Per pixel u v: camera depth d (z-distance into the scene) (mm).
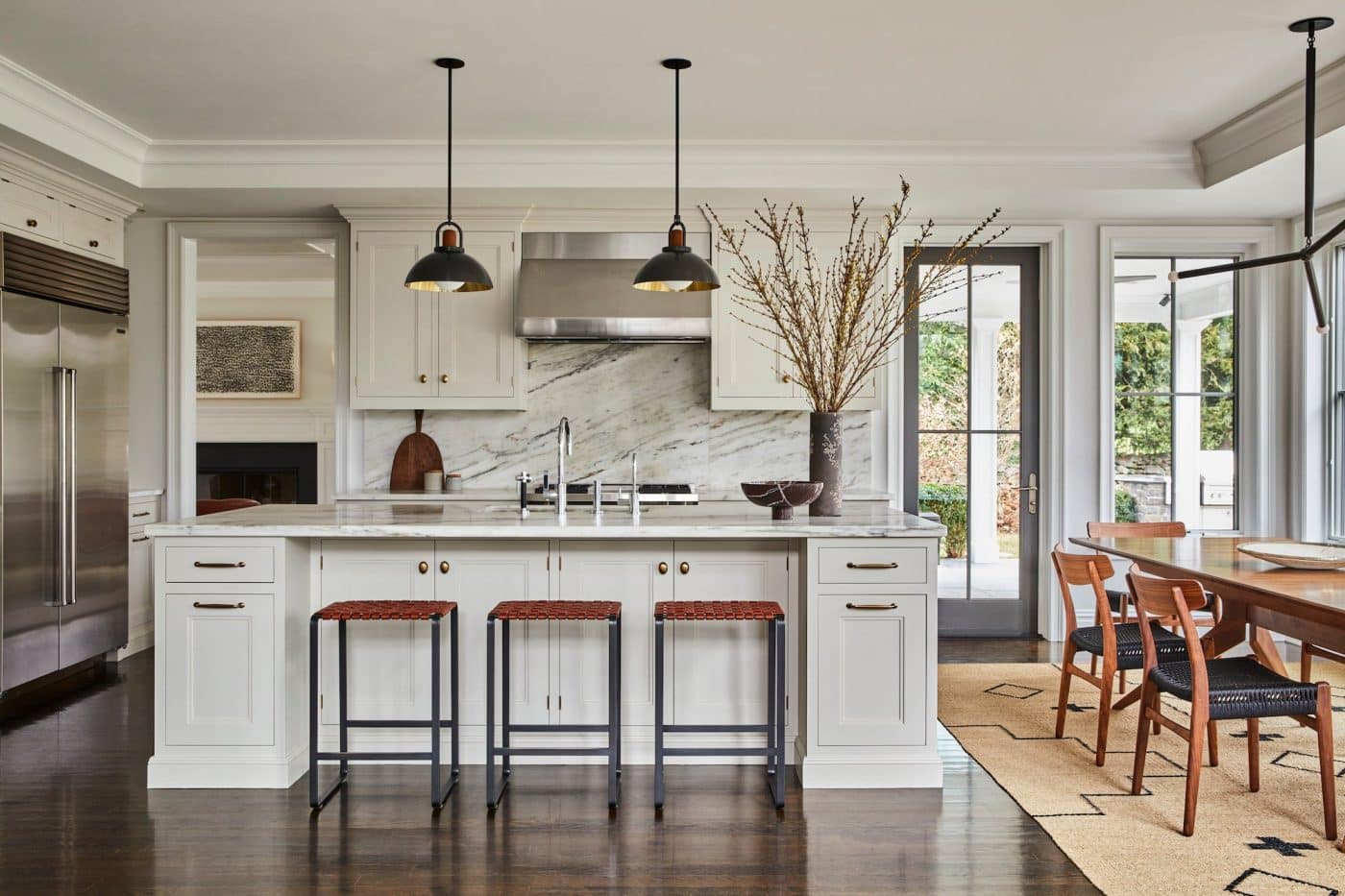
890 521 3447
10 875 2625
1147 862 2664
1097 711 4164
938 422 5707
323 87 4004
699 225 5191
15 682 4207
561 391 5562
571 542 3482
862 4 3232
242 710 3283
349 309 5445
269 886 2559
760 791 3256
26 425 4281
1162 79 3898
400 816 3039
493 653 3080
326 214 5324
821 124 4473
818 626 3277
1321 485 5250
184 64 3758
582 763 3516
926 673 3289
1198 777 2840
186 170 4762
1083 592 5590
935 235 5531
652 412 5570
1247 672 3074
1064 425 5543
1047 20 3359
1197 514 5629
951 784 3322
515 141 4688
